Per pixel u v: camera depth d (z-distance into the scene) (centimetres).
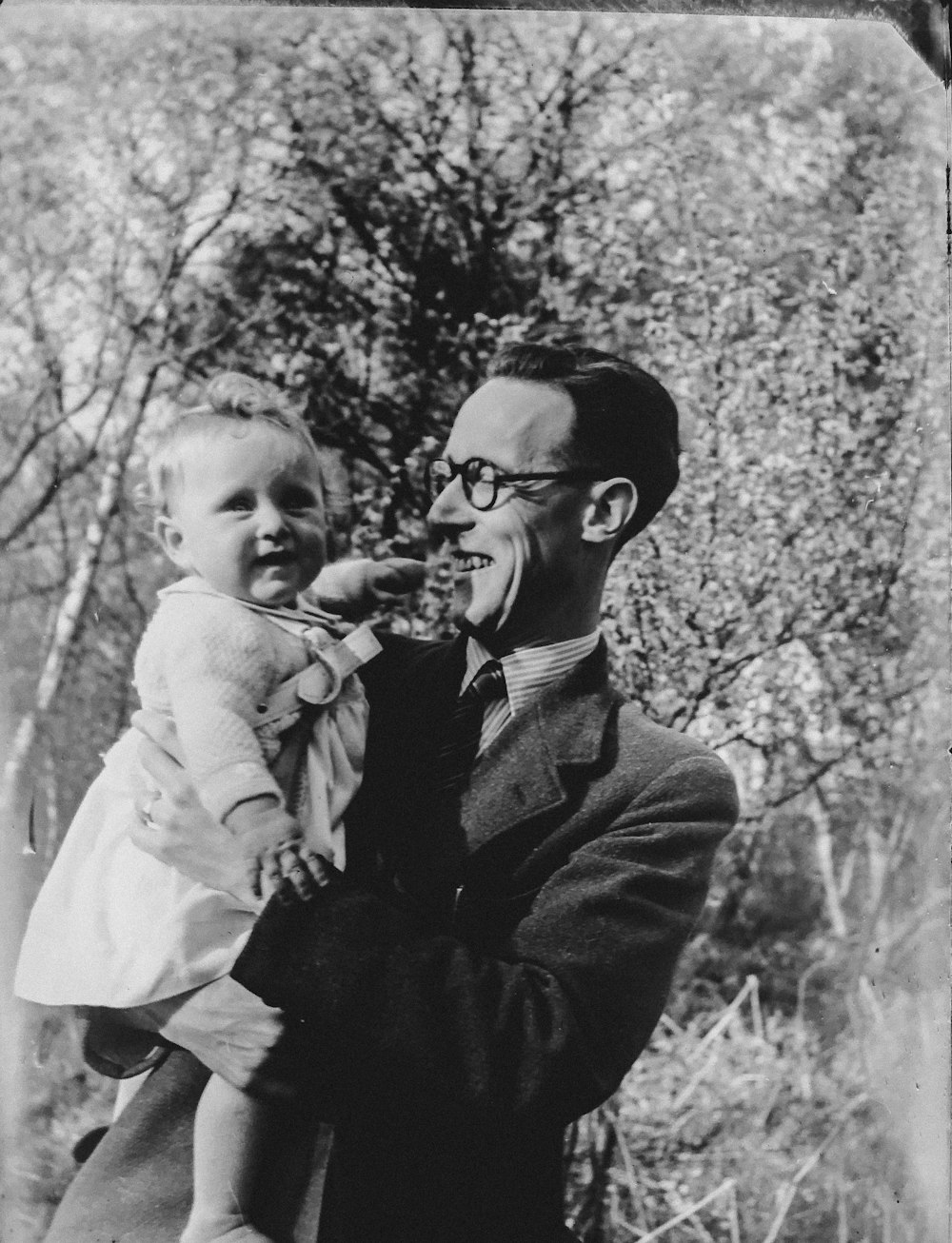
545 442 231
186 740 206
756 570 269
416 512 265
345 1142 221
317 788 216
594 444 232
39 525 263
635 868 215
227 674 209
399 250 272
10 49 272
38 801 257
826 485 272
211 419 218
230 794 203
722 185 277
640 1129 258
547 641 231
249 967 202
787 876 266
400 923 206
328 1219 221
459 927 217
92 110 272
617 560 266
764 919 264
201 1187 220
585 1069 207
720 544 269
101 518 264
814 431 273
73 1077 251
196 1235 218
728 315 274
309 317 269
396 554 264
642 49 279
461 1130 209
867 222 280
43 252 269
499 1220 220
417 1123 212
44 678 260
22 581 262
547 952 211
